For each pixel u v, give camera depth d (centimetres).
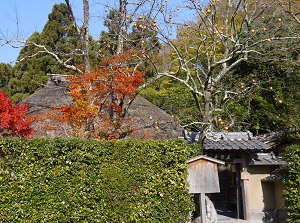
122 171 822
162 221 828
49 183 775
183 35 1384
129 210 810
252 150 1124
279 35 1430
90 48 1947
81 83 1033
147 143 853
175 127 1330
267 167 1219
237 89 1454
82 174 795
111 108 1124
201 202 841
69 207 776
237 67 1702
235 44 1103
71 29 1978
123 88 1027
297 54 1591
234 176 1533
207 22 1320
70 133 1024
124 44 1319
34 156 776
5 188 748
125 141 840
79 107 990
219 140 1177
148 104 1455
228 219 1216
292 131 1296
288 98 1602
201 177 852
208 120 1069
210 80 1109
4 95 940
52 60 2097
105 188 803
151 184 834
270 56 1456
